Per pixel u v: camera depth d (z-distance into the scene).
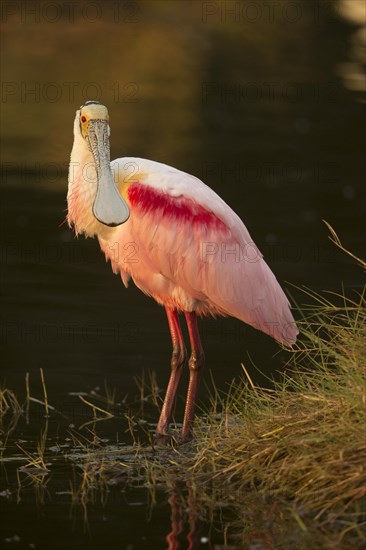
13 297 20.34
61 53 48.34
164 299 15.20
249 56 50.66
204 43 52.81
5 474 12.73
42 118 36.78
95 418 14.92
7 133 34.47
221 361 17.27
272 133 36.34
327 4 61.00
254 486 12.01
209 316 20.06
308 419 12.23
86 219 15.25
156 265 14.93
